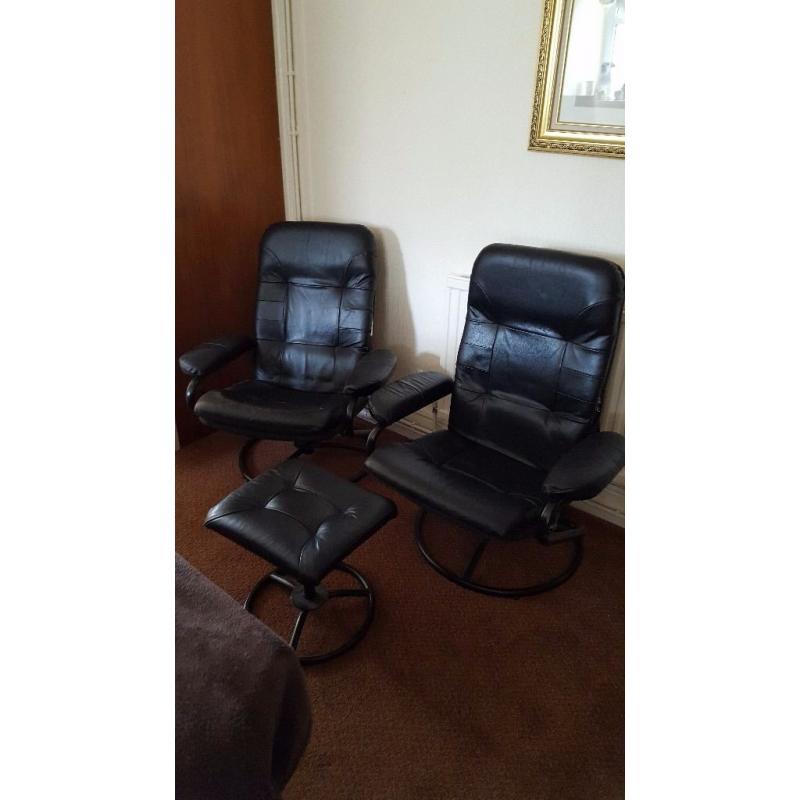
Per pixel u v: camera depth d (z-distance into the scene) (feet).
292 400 7.30
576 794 4.23
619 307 5.60
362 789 4.24
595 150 5.84
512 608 5.85
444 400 8.22
